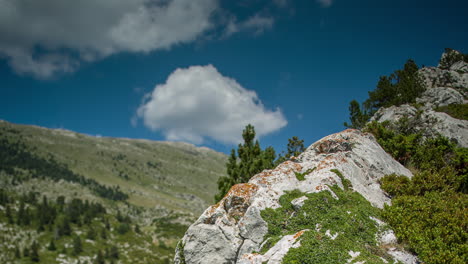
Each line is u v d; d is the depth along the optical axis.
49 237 175.00
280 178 20.88
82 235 186.00
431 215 16.12
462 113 38.34
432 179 20.64
